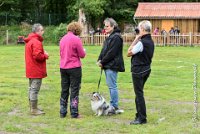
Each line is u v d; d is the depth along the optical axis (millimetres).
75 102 9992
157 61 23062
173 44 37938
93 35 38750
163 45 37844
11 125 9336
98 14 45031
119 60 10250
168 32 40094
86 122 9602
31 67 10258
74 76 9883
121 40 10195
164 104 11766
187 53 28812
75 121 9695
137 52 9148
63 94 10109
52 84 15102
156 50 31531
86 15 45062
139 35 9344
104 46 10258
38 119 9898
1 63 21859
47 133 8789
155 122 9633
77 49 9828
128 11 48844
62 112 10102
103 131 8914
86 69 19234
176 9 42156
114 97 10406
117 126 9258
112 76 10258
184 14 41250
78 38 9883
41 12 52125
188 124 9461
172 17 41188
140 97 9383
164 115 10406
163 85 15102
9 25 46688
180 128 9117
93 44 38594
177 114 10500
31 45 10164
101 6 45875
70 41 9812
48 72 18406
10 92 13414
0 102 11867
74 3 48156
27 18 50188
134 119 9852
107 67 10227
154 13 41781
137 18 41906
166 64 21609
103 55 10281
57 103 11836
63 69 9922
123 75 17219
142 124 9414
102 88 14227
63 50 9898
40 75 10312
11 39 41594
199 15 40875
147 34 9281
